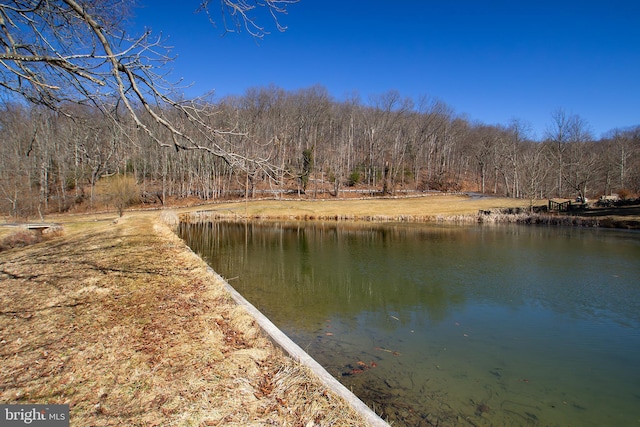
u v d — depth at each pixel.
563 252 16.27
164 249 11.28
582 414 4.52
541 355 6.16
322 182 53.00
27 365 3.56
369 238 21.72
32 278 7.16
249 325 4.80
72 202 34.34
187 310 5.30
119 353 3.84
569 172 45.62
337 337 6.83
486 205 39.34
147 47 3.72
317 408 2.99
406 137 62.00
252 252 16.69
